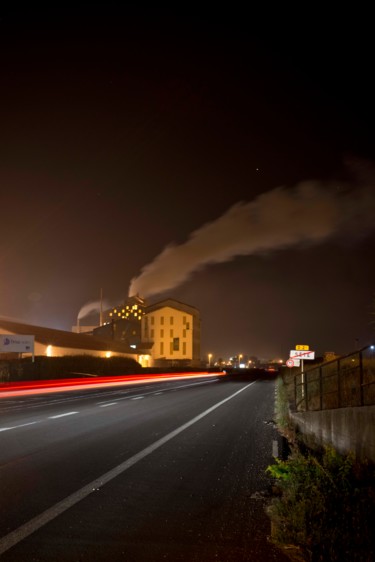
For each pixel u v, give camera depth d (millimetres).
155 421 17625
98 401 27703
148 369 75750
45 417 18750
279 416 17594
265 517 6430
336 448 9469
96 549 5254
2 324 55125
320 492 5949
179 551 5230
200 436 13930
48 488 7797
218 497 7426
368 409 7387
